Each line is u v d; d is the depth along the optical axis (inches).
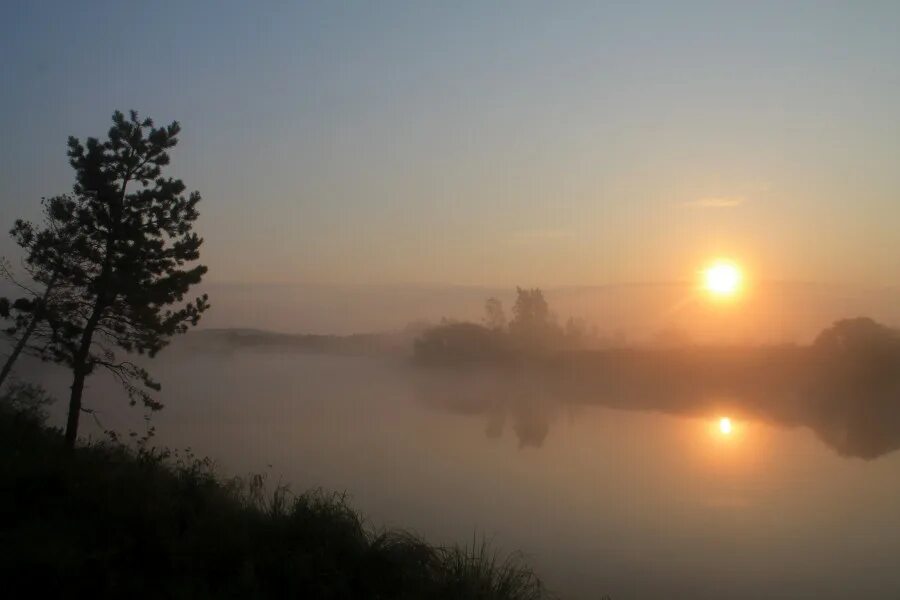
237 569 350.0
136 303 607.8
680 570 611.8
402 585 379.9
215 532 382.0
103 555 329.1
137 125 641.0
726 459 1162.0
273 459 1080.2
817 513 818.2
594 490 925.8
